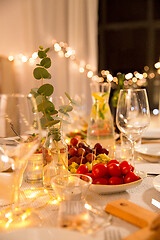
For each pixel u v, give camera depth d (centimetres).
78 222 52
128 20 436
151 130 152
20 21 386
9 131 58
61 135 77
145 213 55
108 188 70
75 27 385
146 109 92
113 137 108
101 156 87
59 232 47
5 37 388
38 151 86
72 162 85
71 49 386
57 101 133
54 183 66
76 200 63
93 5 384
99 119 107
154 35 432
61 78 386
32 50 386
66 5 387
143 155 105
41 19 385
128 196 70
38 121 60
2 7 384
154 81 427
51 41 387
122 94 92
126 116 91
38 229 48
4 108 58
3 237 46
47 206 66
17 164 61
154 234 46
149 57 436
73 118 184
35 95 78
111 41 450
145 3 428
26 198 71
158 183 73
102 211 59
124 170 73
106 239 47
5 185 67
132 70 448
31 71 378
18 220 58
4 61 370
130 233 51
